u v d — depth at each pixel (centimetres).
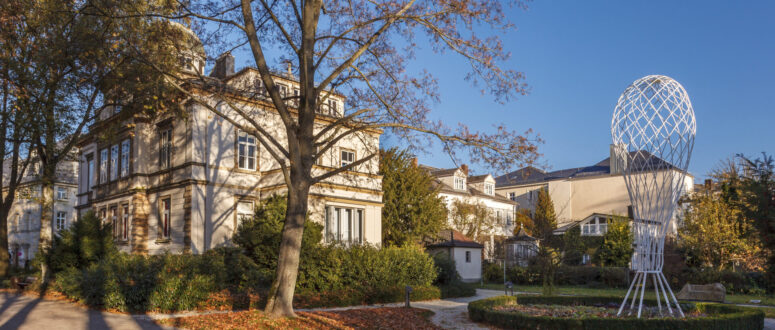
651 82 1480
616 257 4012
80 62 1800
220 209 2439
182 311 1495
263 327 1220
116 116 2692
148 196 2652
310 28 1405
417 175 3253
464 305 2086
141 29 1595
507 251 4053
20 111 2027
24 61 1973
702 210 3591
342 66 1427
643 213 1514
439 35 1513
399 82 1652
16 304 1614
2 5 1709
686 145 1453
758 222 1290
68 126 2170
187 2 1464
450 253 3331
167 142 2586
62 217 4906
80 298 1633
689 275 3123
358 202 2591
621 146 1533
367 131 1831
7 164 4934
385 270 2144
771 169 1295
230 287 1755
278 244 1919
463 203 4694
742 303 2325
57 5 1606
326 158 2728
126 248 2664
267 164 2656
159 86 1611
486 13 1480
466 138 1499
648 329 1297
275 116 2691
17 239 5022
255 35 1358
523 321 1405
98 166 3088
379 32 1444
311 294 1808
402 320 1536
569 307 1806
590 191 5662
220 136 2477
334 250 2031
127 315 1412
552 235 3509
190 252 2294
